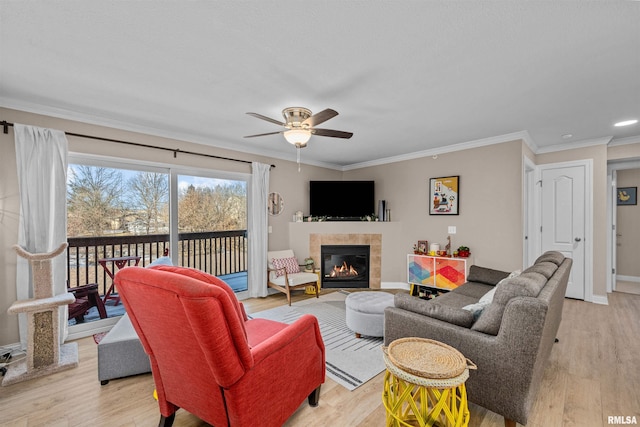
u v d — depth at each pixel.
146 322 1.40
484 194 4.03
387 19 1.55
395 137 3.89
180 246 3.82
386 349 1.59
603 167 4.01
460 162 4.27
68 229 3.02
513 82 2.29
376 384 2.18
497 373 1.58
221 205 4.24
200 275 1.41
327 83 2.30
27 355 2.23
